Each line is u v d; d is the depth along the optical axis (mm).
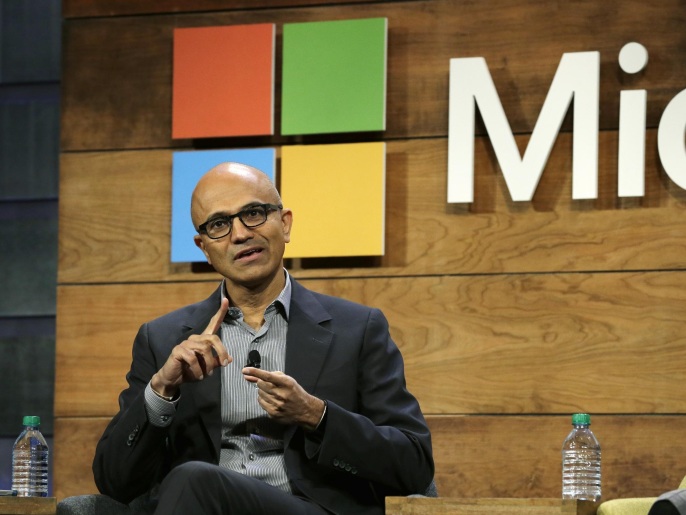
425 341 7961
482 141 8031
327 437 5703
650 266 7695
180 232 8281
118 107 8633
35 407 8789
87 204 8578
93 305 8469
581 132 7805
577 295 7777
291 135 8289
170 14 8641
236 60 8367
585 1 7996
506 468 7742
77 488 8297
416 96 8164
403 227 8078
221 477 5367
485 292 7914
